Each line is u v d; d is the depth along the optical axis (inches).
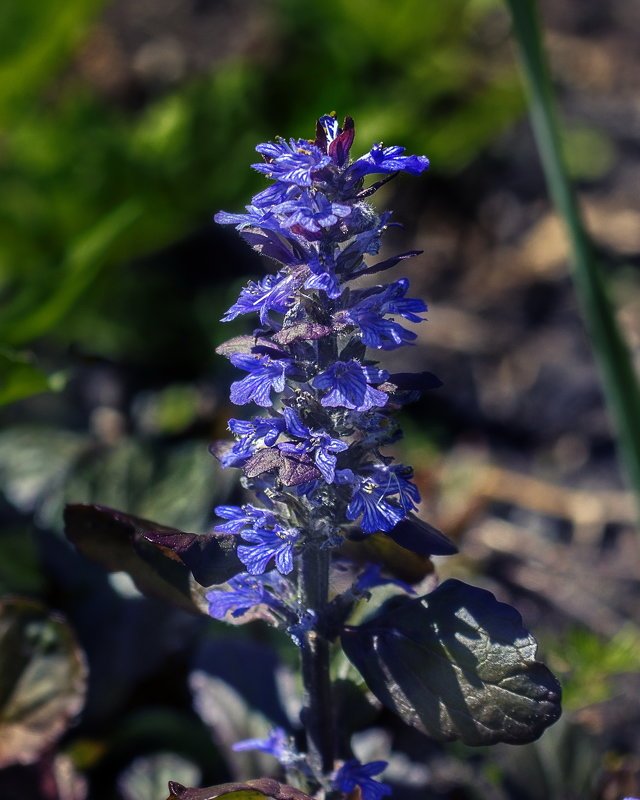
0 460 20.8
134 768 16.5
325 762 13.9
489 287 27.4
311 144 12.5
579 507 22.4
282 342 12.3
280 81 27.0
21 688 15.7
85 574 17.3
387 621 13.3
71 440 21.7
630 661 17.6
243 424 12.8
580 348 25.6
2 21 22.6
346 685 14.4
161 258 26.9
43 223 25.0
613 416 16.4
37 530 17.4
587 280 16.2
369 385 12.4
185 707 17.4
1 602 15.8
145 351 25.0
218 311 25.8
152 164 25.1
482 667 13.0
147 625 17.1
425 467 21.7
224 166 25.8
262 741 14.3
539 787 15.9
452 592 13.2
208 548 12.9
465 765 16.5
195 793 13.0
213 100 26.3
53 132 25.6
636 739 17.7
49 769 16.0
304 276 12.5
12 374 17.2
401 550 13.9
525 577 20.9
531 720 12.9
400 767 16.1
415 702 13.1
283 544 12.8
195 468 17.4
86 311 25.0
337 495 12.9
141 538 13.6
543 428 24.2
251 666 16.3
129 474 17.4
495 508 22.4
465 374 25.3
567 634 18.5
